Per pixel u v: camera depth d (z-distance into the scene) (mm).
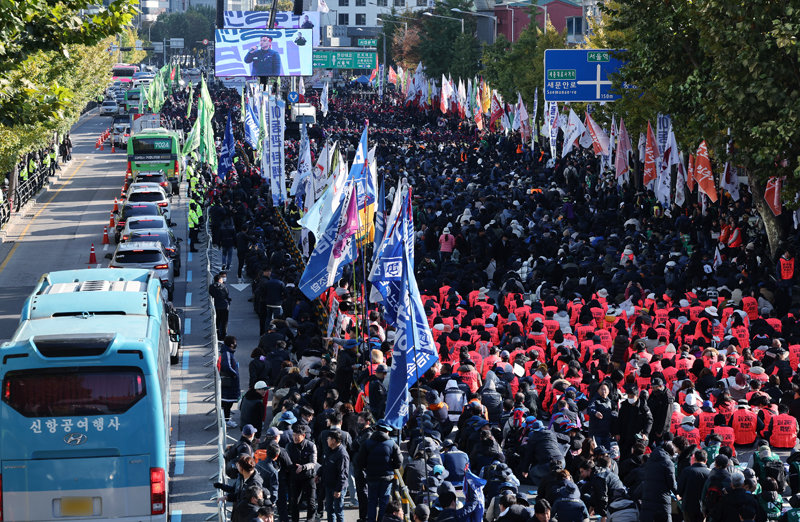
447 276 47656
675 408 28453
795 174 41188
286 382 28938
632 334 37031
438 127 131750
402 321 24219
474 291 43562
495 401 28703
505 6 174375
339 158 39031
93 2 30672
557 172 80750
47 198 88125
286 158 87250
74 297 24969
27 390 21703
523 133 94438
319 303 43094
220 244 58750
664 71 52719
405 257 24688
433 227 57406
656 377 28188
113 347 21906
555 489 21578
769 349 33969
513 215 60094
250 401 29578
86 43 30328
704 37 45969
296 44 143500
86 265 59875
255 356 31984
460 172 82438
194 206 62719
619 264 47125
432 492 23406
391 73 181250
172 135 90062
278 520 25500
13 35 28125
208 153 80062
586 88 65125
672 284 45062
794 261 45750
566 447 26422
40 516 21766
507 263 52500
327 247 34750
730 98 44312
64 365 21719
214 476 28391
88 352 21844
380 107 163500
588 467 23312
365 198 35719
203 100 79125
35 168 89188
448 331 34469
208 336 43969
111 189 93875
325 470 24062
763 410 29391
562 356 32531
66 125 98625
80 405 21828
